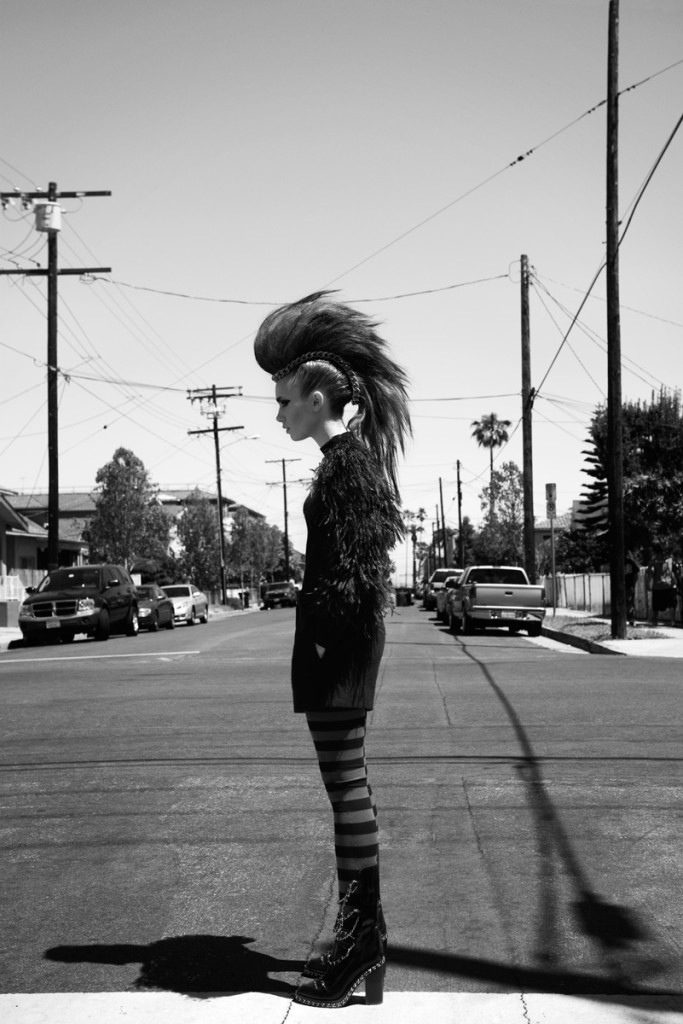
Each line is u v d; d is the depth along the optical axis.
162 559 54.31
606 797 5.99
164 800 6.10
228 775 6.72
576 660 14.56
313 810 5.80
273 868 4.75
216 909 4.20
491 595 23.83
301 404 3.29
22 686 12.41
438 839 5.22
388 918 4.08
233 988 3.33
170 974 3.47
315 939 3.81
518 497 58.69
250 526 83.88
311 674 3.06
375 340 3.35
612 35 20.64
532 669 13.07
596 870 4.68
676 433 33.75
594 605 35.38
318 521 3.09
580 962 3.57
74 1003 3.21
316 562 3.08
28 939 3.87
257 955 3.65
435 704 9.75
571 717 8.80
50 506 30.97
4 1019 3.09
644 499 32.59
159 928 3.97
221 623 37.44
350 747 3.09
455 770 6.77
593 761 6.96
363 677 3.07
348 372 3.29
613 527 19.75
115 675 13.55
